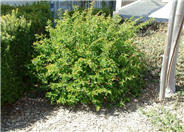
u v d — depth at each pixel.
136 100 3.54
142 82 3.89
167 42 3.21
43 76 3.27
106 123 2.97
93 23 3.46
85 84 3.11
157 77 4.16
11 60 3.02
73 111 3.23
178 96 3.58
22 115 3.08
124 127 2.88
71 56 3.21
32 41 3.73
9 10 4.61
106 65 3.14
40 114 3.14
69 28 3.46
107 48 3.14
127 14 6.91
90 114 3.17
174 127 2.73
